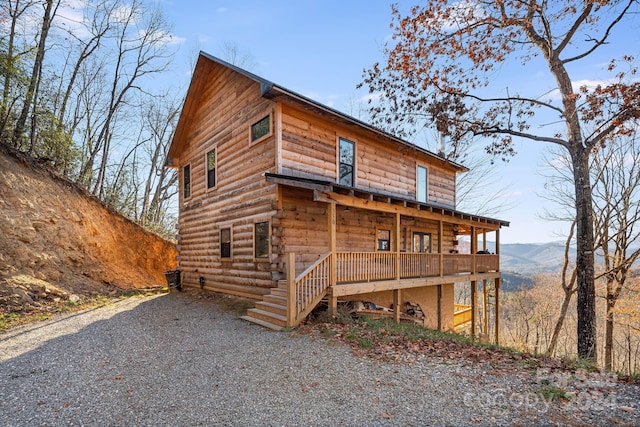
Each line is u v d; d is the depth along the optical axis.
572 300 24.88
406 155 14.23
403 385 4.41
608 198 16.39
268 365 5.20
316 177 10.32
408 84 10.65
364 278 9.13
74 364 5.35
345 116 10.51
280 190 9.30
